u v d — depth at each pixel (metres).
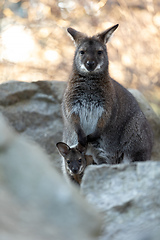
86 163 11.55
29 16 24.78
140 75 22.72
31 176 4.18
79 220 4.03
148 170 6.63
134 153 12.33
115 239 5.11
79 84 11.27
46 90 15.99
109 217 5.90
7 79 23.39
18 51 23.91
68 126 12.06
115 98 11.57
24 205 3.98
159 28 23.22
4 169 4.15
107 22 23.94
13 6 25.09
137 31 23.17
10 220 3.76
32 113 15.43
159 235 4.38
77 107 11.38
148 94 22.38
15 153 4.31
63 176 12.16
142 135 12.37
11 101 15.45
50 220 3.95
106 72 11.27
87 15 24.55
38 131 15.25
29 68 23.80
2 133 4.45
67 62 23.86
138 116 12.37
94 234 4.04
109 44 23.02
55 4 24.78
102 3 24.09
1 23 24.45
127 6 23.50
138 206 6.00
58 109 15.68
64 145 11.47
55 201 4.07
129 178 6.64
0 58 23.86
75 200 4.15
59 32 24.39
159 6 23.33
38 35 24.27
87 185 6.71
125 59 22.78
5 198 3.94
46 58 23.86
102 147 11.98
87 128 11.62
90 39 11.41
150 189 6.28
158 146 15.18
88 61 10.90
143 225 5.54
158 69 22.84
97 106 11.30
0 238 3.46
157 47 23.06
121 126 11.95
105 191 6.54
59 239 3.77
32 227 3.79
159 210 5.91
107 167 6.89
